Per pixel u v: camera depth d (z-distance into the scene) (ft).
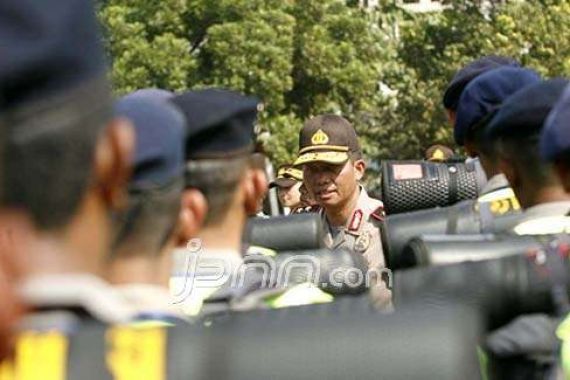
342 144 30.07
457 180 24.41
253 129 15.87
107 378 7.55
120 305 8.46
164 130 11.83
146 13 128.77
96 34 7.29
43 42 7.00
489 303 10.18
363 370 7.48
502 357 10.36
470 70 23.50
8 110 7.02
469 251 11.73
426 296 10.15
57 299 7.52
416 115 141.38
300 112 137.90
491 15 140.36
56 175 7.19
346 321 7.61
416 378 7.47
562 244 10.73
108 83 7.39
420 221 17.34
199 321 8.82
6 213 7.18
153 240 11.64
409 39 140.67
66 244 7.38
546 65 136.46
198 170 15.40
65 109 7.14
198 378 7.58
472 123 18.45
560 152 13.19
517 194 14.88
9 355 7.33
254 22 129.59
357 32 139.54
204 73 129.39
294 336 7.58
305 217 20.16
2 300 7.18
